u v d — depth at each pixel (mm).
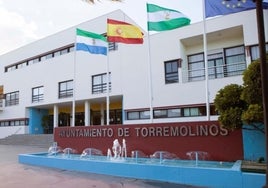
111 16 24531
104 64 23625
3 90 35375
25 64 33469
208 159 9742
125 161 10258
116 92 22328
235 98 8180
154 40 20625
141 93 20766
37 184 8531
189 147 10211
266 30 15477
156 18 13445
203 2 12000
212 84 17531
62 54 28422
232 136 9422
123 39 14891
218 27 17797
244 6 10664
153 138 11133
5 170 11258
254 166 7508
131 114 21281
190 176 8055
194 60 20391
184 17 13508
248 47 16500
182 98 18703
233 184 7309
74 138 13984
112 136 12453
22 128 31562
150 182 8430
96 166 10250
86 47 16641
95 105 28219
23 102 31969
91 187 8016
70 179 9188
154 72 20297
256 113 7082
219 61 19312
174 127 10656
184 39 19359
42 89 29922
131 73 21594
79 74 25656
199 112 18031
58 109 31172
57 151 14375
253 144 8953
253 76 7480
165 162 9789
